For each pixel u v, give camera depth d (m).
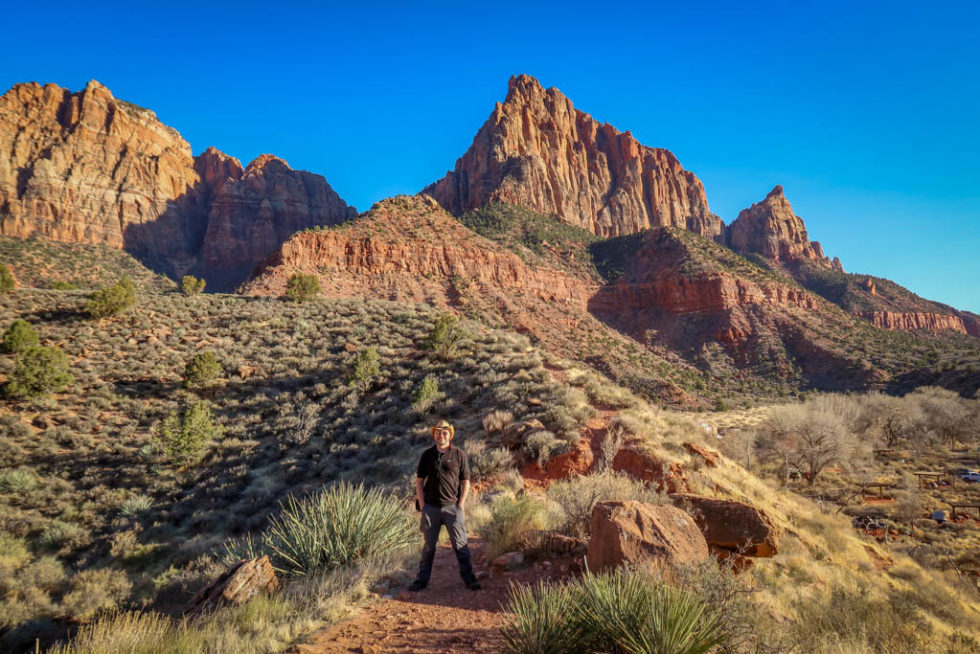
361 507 7.27
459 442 16.84
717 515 6.79
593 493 7.22
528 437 14.84
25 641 9.17
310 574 6.30
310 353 33.09
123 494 17.67
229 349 33.28
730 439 34.03
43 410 23.89
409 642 3.95
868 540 17.84
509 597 4.96
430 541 5.40
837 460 30.20
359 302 48.72
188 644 3.74
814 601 6.38
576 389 19.73
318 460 19.06
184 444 20.05
